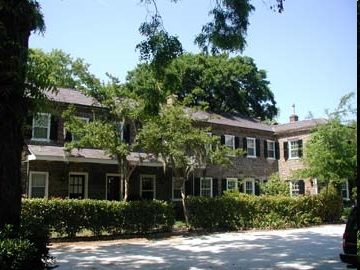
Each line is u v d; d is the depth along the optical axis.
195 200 21.39
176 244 16.48
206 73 41.75
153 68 11.95
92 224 17.80
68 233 17.19
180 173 23.55
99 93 20.06
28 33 7.62
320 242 16.97
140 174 26.83
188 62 41.53
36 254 6.59
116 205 18.55
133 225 18.92
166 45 11.60
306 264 11.73
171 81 12.87
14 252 5.95
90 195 24.53
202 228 21.41
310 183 32.06
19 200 7.24
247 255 13.46
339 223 26.56
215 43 11.37
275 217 23.56
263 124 36.88
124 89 20.16
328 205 26.80
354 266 9.93
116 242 17.14
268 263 11.91
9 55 6.90
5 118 7.03
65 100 23.77
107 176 25.47
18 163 7.26
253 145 33.72
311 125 32.56
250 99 46.44
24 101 6.95
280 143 35.06
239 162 32.19
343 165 25.27
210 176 30.23
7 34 7.14
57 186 23.30
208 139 21.02
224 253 13.93
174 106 21.25
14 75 6.75
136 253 13.99
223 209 22.14
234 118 35.00
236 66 44.00
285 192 28.64
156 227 19.72
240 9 10.99
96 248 15.34
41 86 7.30
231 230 21.94
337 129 25.41
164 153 20.73
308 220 25.20
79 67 22.00
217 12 11.25
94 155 23.25
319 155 25.50
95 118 21.28
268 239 18.12
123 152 19.80
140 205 19.23
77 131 20.00
